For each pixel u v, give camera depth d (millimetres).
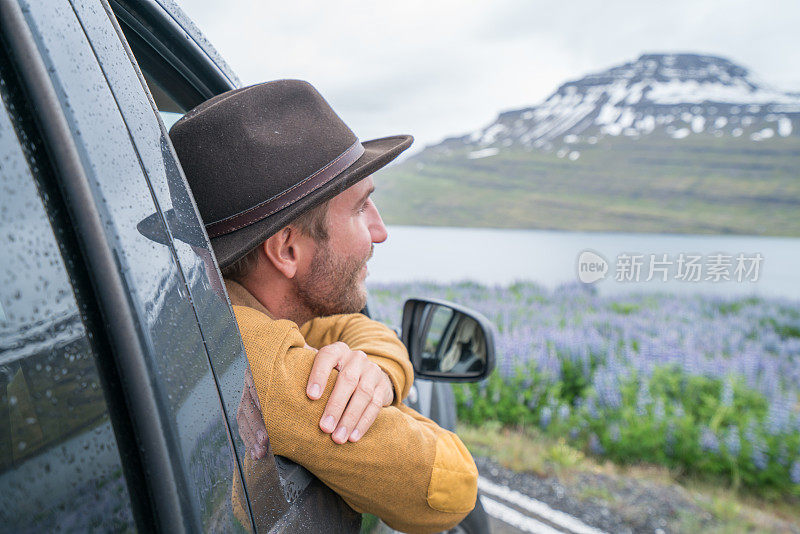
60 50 427
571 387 5547
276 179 793
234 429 536
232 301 832
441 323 1416
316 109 875
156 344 438
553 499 3793
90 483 386
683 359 5742
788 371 6004
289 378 687
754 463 4027
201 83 1148
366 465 716
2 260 355
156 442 423
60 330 381
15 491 362
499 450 4652
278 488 622
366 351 924
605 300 10688
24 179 374
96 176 421
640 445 4426
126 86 504
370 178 938
